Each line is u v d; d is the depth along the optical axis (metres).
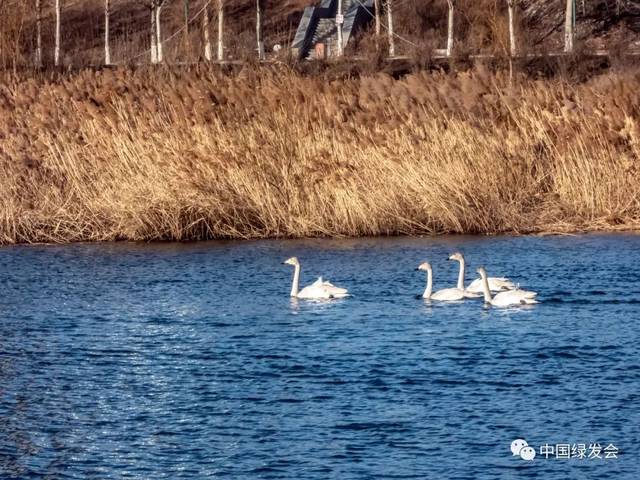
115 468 19.84
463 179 40.59
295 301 31.52
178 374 24.83
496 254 36.88
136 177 40.53
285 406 22.52
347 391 23.27
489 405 22.19
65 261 37.41
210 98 41.22
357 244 39.34
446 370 24.41
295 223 40.75
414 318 29.06
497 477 18.95
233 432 21.25
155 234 40.62
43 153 41.19
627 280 32.62
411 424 21.30
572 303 30.17
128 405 22.88
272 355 25.95
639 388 22.98
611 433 20.66
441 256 36.97
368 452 20.08
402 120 40.97
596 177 41.09
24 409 22.78
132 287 33.59
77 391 23.84
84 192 40.97
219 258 37.56
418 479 18.91
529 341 26.45
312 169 40.66
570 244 38.16
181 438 21.06
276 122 41.16
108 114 41.03
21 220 40.59
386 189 40.69
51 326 29.16
